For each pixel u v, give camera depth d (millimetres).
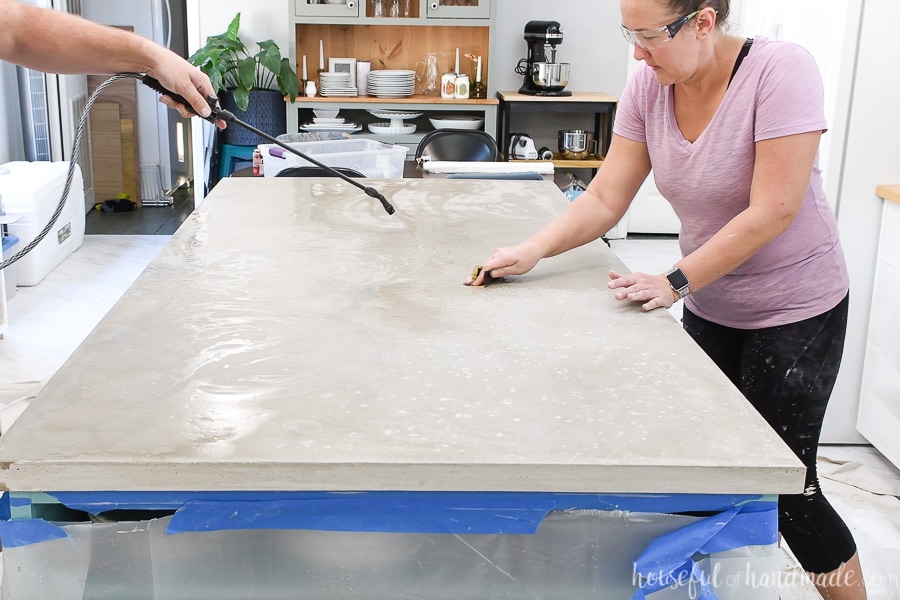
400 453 1059
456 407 1188
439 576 1138
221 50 5391
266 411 1166
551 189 2617
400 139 5445
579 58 5891
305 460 1037
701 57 1617
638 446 1092
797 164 1576
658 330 1491
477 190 2584
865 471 2838
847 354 2992
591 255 1955
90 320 4238
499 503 1093
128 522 1090
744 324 1865
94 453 1047
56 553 1097
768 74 1594
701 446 1095
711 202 1765
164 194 6652
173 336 1418
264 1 5746
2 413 2701
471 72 5754
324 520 1094
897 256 2734
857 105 2773
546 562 1133
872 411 2934
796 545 1828
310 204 2371
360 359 1342
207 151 5625
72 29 1629
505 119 5508
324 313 1539
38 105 5453
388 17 5359
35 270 4672
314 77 5723
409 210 2320
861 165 2816
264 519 1090
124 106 6430
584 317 1547
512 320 1526
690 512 1174
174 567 1119
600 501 1097
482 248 1968
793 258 1771
